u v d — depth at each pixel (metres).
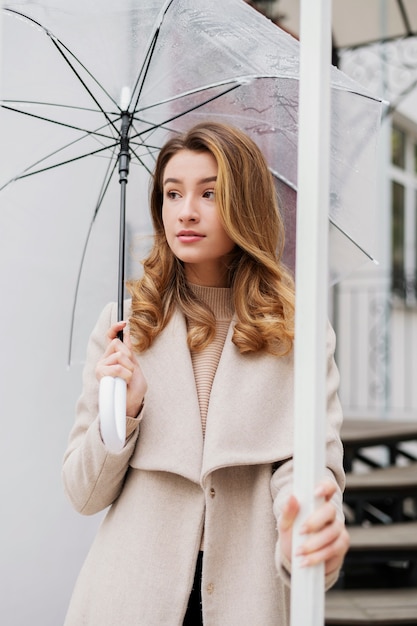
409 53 4.93
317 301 1.05
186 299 1.45
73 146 1.73
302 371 1.05
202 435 1.34
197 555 1.31
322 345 1.05
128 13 1.50
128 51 1.53
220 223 1.37
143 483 1.35
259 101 1.66
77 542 2.05
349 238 1.68
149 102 1.56
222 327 1.45
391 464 4.28
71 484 1.36
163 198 1.44
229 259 1.47
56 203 1.85
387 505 3.79
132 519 1.33
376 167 1.67
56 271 1.90
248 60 1.48
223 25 1.48
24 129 1.74
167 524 1.32
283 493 1.26
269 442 1.33
